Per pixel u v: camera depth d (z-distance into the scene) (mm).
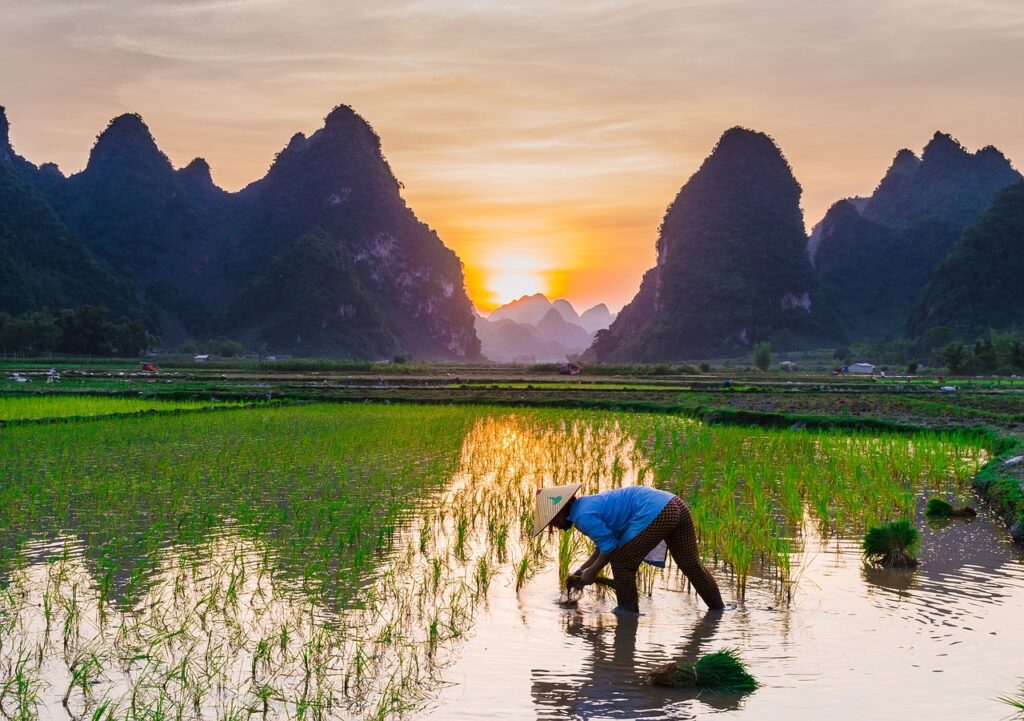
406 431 19500
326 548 8281
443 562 7914
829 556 8242
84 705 4746
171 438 17594
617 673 5273
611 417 25391
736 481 12281
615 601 6855
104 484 11719
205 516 9664
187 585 7035
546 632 6078
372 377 58031
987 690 4938
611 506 6730
